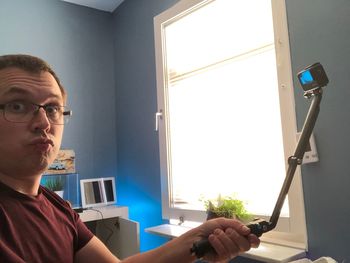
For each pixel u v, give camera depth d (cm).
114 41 248
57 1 225
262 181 141
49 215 76
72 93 224
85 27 236
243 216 133
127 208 202
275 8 133
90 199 208
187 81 182
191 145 177
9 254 61
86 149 226
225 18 160
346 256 108
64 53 224
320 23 118
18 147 66
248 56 149
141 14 217
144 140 211
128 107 228
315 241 117
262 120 143
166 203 186
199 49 174
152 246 199
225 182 158
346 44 110
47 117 70
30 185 74
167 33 195
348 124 109
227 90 159
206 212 153
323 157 115
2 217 65
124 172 230
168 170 186
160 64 194
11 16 205
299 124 124
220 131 162
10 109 67
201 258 60
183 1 178
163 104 191
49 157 70
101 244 88
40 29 216
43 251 69
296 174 123
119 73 240
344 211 109
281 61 131
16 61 70
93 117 232
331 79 114
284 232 131
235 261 146
